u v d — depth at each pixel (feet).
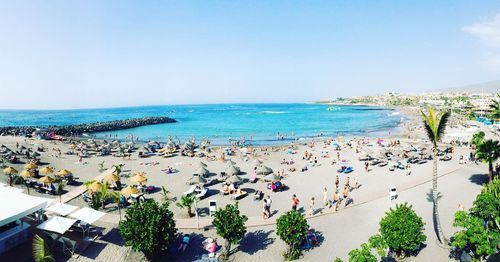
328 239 70.49
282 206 91.20
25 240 65.26
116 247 65.62
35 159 142.41
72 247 62.13
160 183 115.96
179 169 138.92
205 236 71.72
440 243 66.39
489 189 74.02
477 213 64.44
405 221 60.03
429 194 97.35
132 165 146.20
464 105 536.01
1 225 56.80
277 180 108.37
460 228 73.10
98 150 177.88
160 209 62.08
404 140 223.92
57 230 60.80
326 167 142.00
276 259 62.64
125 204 88.79
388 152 159.74
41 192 99.76
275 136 273.75
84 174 126.52
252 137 265.13
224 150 180.24
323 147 199.11
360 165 143.64
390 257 61.52
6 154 146.92
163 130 334.24
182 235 71.82
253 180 117.08
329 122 417.08
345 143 211.00
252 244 68.49
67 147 189.88
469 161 139.54
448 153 164.96
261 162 147.33
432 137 65.72
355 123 397.80
